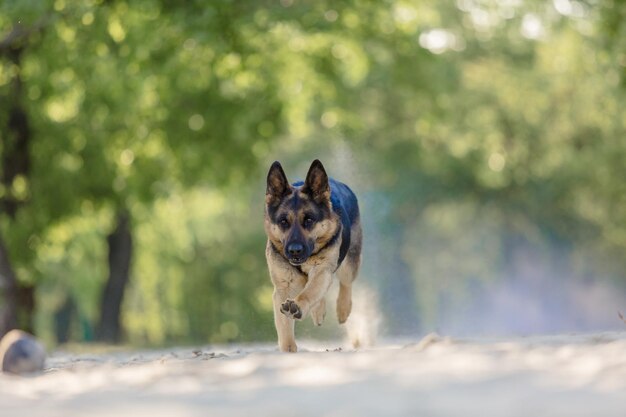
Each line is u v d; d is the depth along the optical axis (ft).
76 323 149.07
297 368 21.43
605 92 117.08
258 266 148.97
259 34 74.49
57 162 85.35
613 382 17.78
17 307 76.23
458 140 131.64
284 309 29.32
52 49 78.89
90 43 76.23
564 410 14.94
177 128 87.66
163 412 15.99
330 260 31.14
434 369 20.02
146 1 70.44
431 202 142.41
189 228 129.39
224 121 87.71
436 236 153.69
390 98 127.03
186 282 146.20
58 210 86.07
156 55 78.07
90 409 16.66
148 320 150.00
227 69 78.84
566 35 107.04
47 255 91.25
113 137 86.63
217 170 90.17
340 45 85.35
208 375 21.61
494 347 24.85
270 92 85.56
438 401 16.08
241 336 101.19
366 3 77.71
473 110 129.49
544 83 129.08
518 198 140.77
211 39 68.80
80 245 106.42
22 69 80.79
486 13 100.22
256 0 72.64
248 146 89.04
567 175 131.85
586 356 21.40
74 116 84.94
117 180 88.79
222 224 143.33
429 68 97.45
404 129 130.82
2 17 65.57
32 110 82.69
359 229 36.09
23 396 19.10
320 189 31.27
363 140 129.39
